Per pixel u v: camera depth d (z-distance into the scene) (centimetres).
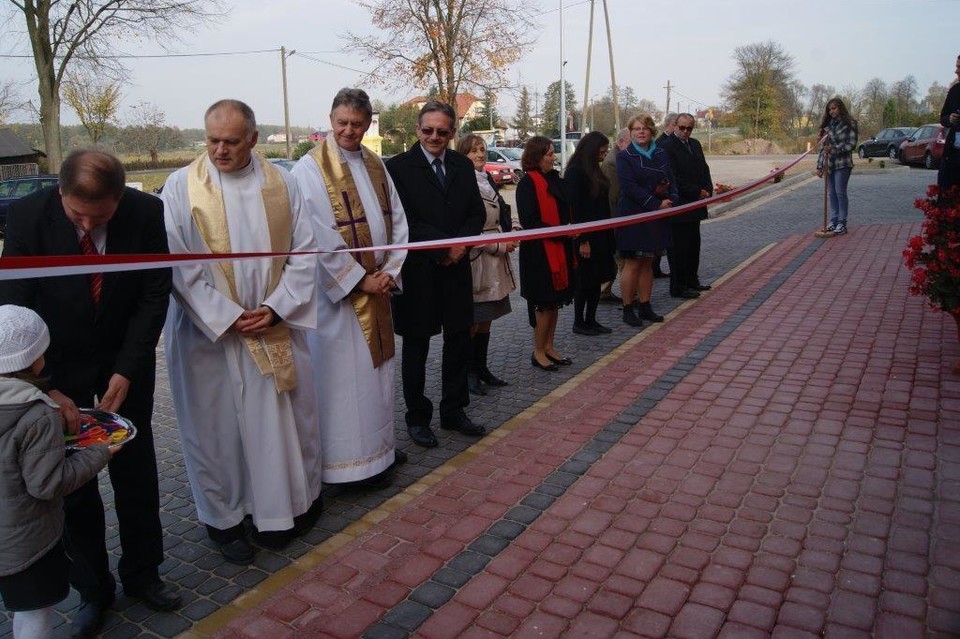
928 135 2534
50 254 281
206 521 354
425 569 328
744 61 5641
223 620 311
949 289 509
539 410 522
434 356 673
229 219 336
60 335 289
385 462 412
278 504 353
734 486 381
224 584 337
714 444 430
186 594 330
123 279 295
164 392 609
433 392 576
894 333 611
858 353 568
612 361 618
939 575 300
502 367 624
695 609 290
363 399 400
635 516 359
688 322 711
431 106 450
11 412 240
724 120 6119
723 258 1070
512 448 447
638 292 736
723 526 346
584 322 711
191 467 352
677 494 377
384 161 470
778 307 731
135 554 320
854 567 309
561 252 579
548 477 404
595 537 344
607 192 658
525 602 302
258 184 344
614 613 291
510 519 363
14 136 4253
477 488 400
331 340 395
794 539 331
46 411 245
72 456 253
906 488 367
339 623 297
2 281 279
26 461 241
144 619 314
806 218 1474
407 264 450
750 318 698
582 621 288
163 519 401
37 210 281
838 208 1138
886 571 305
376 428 406
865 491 367
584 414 491
